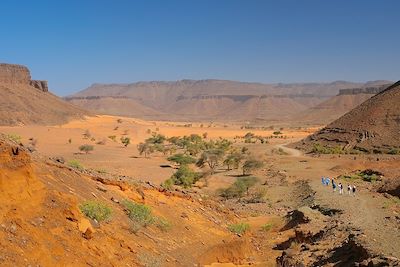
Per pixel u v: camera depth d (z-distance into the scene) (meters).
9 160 10.56
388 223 22.80
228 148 91.06
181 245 16.56
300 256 18.39
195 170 62.34
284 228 26.91
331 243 19.48
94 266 10.45
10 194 10.12
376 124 88.94
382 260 13.86
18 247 9.06
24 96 145.62
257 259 19.20
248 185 45.00
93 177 18.86
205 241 18.31
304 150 88.25
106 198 16.30
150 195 21.28
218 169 64.75
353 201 32.56
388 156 69.88
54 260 9.62
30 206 10.55
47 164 15.75
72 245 10.58
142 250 13.49
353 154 77.62
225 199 42.47
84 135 101.88
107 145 90.81
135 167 59.00
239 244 19.23
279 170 59.16
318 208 31.53
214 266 16.75
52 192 11.77
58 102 161.88
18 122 120.75
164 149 82.38
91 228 12.05
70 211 11.53
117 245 12.52
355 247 16.70
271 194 44.66
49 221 10.63
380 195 34.94
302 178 51.94
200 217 21.83
